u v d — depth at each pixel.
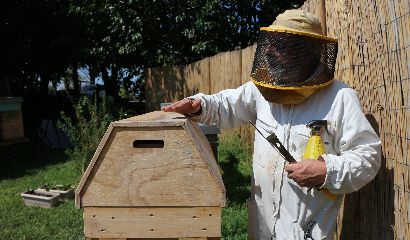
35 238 3.94
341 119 1.81
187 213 1.72
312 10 3.41
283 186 1.90
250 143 6.76
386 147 1.96
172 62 12.14
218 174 1.72
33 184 6.01
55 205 5.03
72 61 11.61
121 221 1.74
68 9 10.77
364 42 2.19
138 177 1.72
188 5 11.88
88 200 1.73
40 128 10.23
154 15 11.50
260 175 2.02
